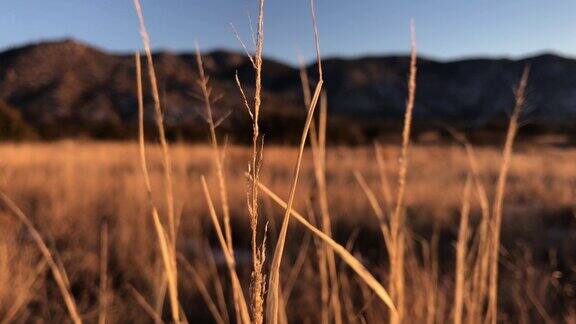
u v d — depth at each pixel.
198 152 14.05
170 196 0.88
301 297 3.50
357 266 0.67
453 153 17.56
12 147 15.34
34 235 1.27
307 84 1.15
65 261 4.27
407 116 0.99
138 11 0.73
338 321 1.84
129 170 10.87
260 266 0.60
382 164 1.46
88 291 3.74
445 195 7.79
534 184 9.60
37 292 3.65
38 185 7.73
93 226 5.65
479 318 1.80
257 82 0.61
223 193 0.85
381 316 2.69
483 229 1.77
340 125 27.95
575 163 14.52
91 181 8.20
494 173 12.16
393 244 1.24
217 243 5.56
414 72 0.98
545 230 5.88
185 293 3.72
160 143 0.86
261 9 0.61
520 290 3.53
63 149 16.92
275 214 5.90
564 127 22.98
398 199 1.06
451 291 3.13
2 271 3.35
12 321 3.04
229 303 3.66
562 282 3.95
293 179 0.66
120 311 3.40
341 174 10.48
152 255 4.34
